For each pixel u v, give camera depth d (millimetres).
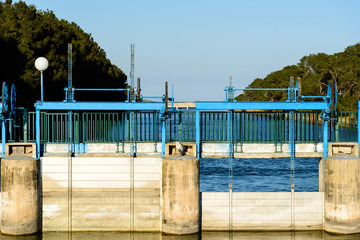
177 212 35531
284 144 39000
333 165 36156
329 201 36469
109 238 36219
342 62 140625
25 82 62031
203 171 65250
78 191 37156
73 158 37062
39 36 69375
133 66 38344
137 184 36969
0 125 42562
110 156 38000
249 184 56312
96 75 94062
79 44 89750
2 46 61469
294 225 37062
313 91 137875
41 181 36969
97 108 37906
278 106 38219
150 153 38719
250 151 38906
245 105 38094
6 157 36469
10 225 35906
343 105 129375
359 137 38438
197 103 38031
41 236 36469
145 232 37000
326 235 36531
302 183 56344
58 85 69312
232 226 36906
